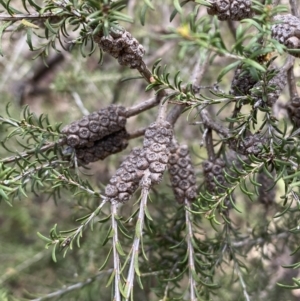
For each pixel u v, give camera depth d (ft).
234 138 1.29
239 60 1.09
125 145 1.39
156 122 1.30
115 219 1.26
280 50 1.09
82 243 1.89
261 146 1.26
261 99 1.24
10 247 2.42
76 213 1.75
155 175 1.26
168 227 1.50
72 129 1.34
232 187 1.25
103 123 1.35
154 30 2.31
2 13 1.29
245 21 1.09
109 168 2.07
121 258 1.49
